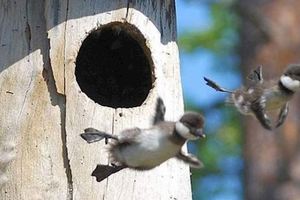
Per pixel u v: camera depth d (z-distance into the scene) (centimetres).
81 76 1333
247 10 2006
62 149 1232
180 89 1309
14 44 1263
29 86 1249
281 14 1991
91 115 1241
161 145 1080
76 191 1223
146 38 1291
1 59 1261
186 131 1074
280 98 1163
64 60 1252
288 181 1906
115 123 1244
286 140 1919
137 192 1236
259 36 2000
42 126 1238
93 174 1132
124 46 1331
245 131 1973
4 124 1243
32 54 1258
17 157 1234
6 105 1248
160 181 1251
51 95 1245
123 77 1334
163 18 1312
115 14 1282
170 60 1305
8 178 1231
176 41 1327
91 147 1231
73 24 1263
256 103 1154
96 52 1339
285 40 1975
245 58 2019
